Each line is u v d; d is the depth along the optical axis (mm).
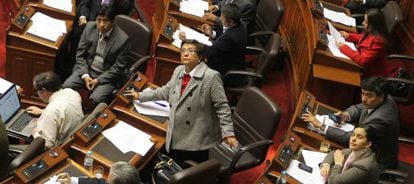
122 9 6844
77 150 4297
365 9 7457
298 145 4680
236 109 5082
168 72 6078
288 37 7625
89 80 5855
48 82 4699
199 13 6777
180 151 4746
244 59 6227
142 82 5125
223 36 5840
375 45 5754
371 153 4148
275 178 4355
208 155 4883
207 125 4660
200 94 4535
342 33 6359
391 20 6582
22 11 6074
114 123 4672
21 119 4949
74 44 6453
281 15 6621
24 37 5742
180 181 3742
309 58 6023
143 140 4566
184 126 4633
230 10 5770
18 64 5855
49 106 4648
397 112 4648
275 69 7523
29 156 4094
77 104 4777
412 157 5992
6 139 4062
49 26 6070
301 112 4965
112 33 5820
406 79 5875
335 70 5828
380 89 4469
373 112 4594
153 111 4914
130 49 5977
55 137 4629
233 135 4590
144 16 8086
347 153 4359
